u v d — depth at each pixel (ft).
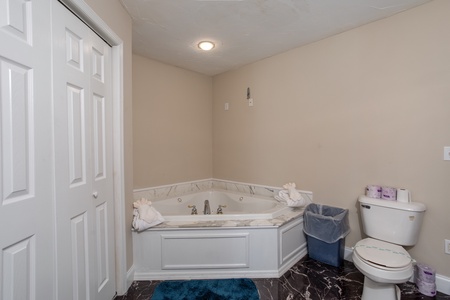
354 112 7.16
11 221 2.86
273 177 9.37
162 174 9.73
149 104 9.26
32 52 3.15
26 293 3.06
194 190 10.92
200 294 5.77
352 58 7.16
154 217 6.44
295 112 8.60
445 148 5.67
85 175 4.35
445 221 5.70
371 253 5.27
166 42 7.95
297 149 8.59
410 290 5.89
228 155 11.06
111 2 5.14
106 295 5.11
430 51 5.83
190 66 10.27
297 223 7.50
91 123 4.57
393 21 6.38
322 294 5.79
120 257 5.66
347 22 6.76
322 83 7.85
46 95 3.40
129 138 6.16
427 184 5.94
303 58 8.30
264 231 6.59
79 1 3.88
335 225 6.99
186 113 10.64
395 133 6.43
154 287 6.07
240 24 6.84
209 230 6.51
